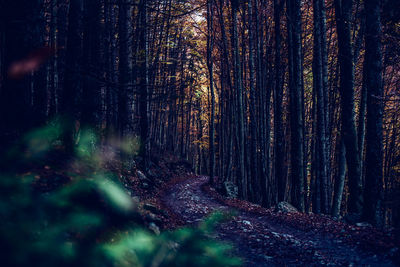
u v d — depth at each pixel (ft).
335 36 68.95
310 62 69.77
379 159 34.35
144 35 45.44
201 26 89.92
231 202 55.16
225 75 86.58
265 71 69.10
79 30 18.22
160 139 106.93
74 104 10.28
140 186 47.52
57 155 10.39
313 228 33.68
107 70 16.16
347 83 42.01
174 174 96.89
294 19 51.57
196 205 46.37
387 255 22.72
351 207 41.04
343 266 21.65
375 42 34.42
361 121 52.44
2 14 14.23
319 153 49.42
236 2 65.51
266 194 56.95
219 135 106.63
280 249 25.00
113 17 41.70
